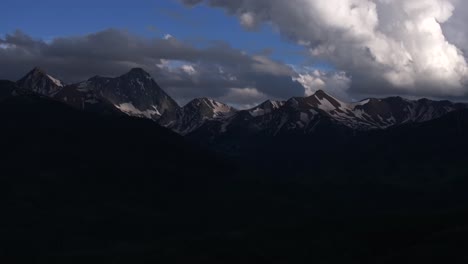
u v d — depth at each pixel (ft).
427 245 508.94
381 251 549.95
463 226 568.41
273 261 570.05
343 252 567.18
